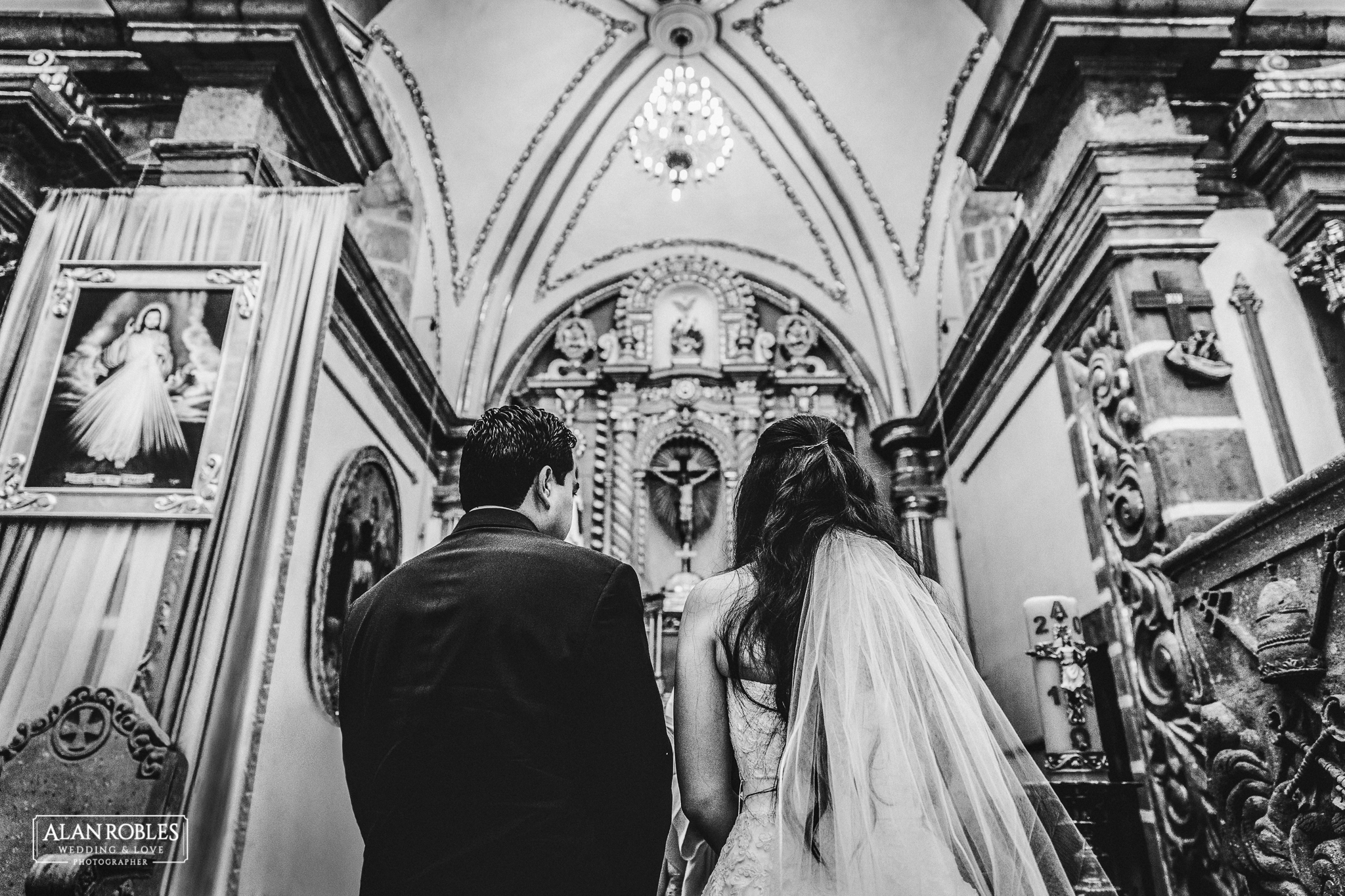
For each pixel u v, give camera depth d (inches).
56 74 160.4
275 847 160.1
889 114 284.4
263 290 150.7
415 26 248.4
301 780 172.4
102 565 133.7
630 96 301.9
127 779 111.0
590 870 51.3
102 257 151.5
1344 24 179.2
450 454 296.4
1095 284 166.2
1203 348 149.6
